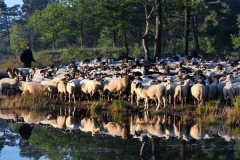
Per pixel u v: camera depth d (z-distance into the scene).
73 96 53.28
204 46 137.38
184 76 52.53
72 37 157.50
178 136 37.28
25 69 67.94
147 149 33.09
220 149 33.00
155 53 82.00
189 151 32.50
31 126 41.78
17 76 57.22
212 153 31.92
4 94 57.84
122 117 45.75
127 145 34.41
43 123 43.12
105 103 51.41
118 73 56.09
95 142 35.56
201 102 47.34
